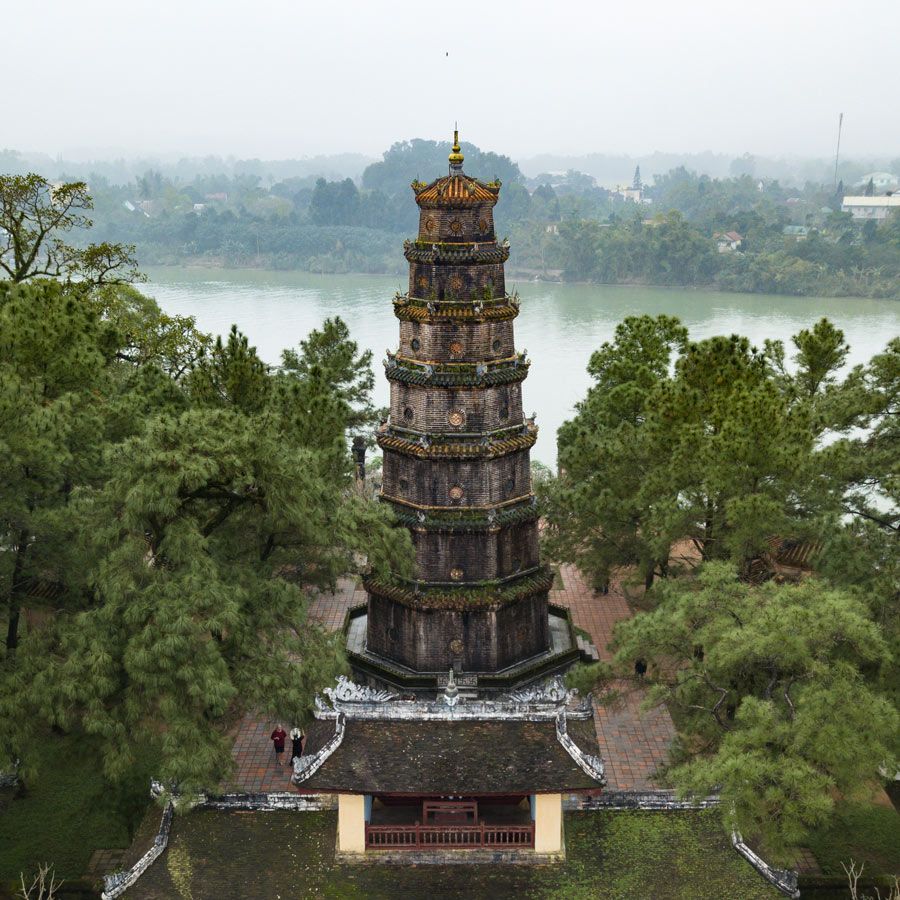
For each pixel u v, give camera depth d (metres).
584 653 58.75
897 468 48.75
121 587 40.00
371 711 38.38
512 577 55.34
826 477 49.38
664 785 45.81
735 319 182.75
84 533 42.00
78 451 45.94
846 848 44.56
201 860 36.47
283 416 55.53
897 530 49.78
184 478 41.25
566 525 59.19
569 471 62.88
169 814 37.97
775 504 46.50
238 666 42.25
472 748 37.56
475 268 51.50
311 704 42.06
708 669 42.66
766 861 37.19
